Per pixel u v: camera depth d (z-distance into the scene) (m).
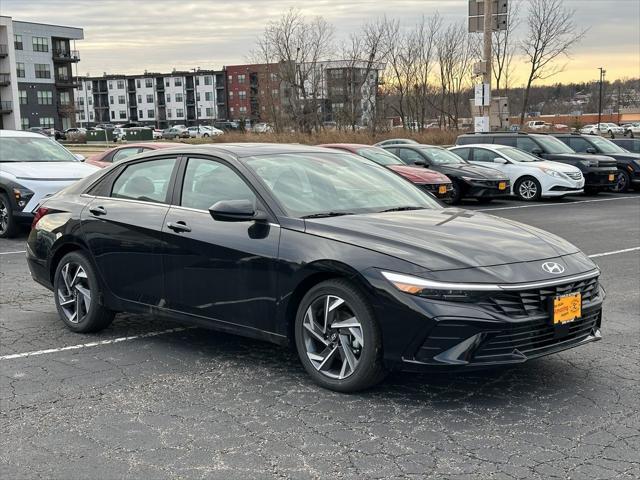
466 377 4.76
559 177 17.89
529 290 4.06
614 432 3.86
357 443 3.73
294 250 4.49
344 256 4.25
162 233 5.21
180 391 4.55
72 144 70.69
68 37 102.88
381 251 4.20
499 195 17.11
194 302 5.07
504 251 4.28
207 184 5.19
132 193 5.67
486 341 3.96
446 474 3.37
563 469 3.42
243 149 5.37
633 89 112.06
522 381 4.69
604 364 5.06
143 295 5.43
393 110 51.34
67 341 5.75
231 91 136.38
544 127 67.44
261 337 4.75
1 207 11.75
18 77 96.88
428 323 3.95
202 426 3.97
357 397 4.39
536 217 14.62
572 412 4.15
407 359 4.06
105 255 5.64
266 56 52.09
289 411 4.18
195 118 139.00
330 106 52.06
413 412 4.15
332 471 3.41
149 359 5.24
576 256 4.56
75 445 3.74
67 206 6.06
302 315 4.53
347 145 16.50
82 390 4.59
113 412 4.20
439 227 4.58
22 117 97.44
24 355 5.36
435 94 50.47
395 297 4.03
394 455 3.58
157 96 141.12
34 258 6.31
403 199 5.34
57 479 3.36
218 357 5.27
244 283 4.75
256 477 3.36
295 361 5.15
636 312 6.67
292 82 50.38
